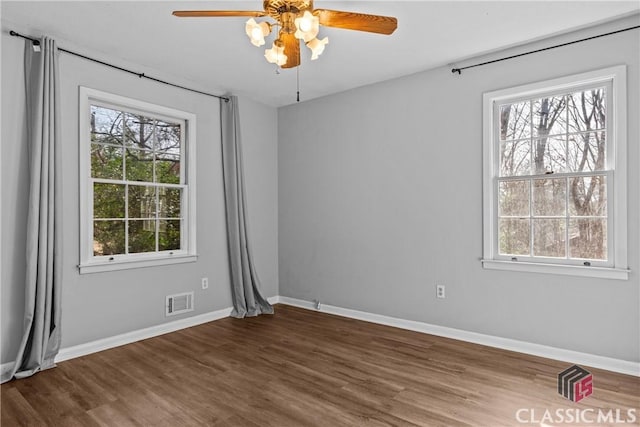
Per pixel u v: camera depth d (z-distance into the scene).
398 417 2.20
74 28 2.89
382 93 4.09
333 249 4.52
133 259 3.59
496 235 3.42
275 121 5.08
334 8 2.62
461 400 2.40
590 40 2.92
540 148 3.22
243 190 4.52
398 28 2.90
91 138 3.38
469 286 3.53
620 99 2.80
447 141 3.65
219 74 3.86
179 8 2.62
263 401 2.41
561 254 3.11
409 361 3.04
